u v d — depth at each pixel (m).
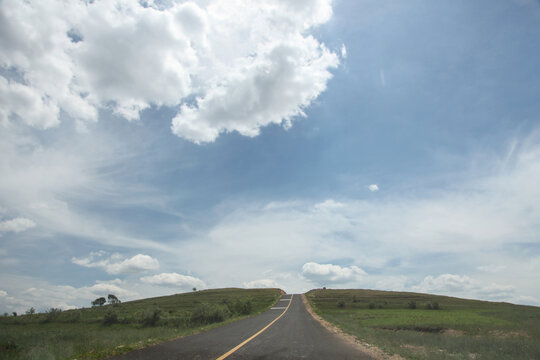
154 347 10.41
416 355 10.42
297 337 14.63
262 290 182.12
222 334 15.68
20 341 16.08
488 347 17.09
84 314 67.75
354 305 90.62
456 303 103.19
